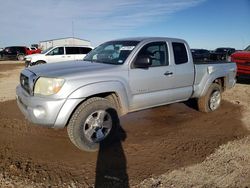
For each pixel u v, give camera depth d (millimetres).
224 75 7180
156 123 6223
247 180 3820
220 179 3822
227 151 4746
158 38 5688
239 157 4523
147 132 5613
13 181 3592
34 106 4273
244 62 11406
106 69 4734
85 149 4496
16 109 7125
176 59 5910
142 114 6906
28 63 20094
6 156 4316
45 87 4242
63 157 4355
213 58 8828
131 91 5027
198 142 5129
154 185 3619
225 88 7488
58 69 4641
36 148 4668
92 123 4527
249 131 5832
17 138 5086
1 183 3531
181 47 6086
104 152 4590
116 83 4719
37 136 5207
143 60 4977
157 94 5516
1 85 11680
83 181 3672
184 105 7816
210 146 4949
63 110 4211
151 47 5453
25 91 4621
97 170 3973
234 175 3939
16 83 12398
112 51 5488
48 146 4762
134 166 4129
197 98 6953
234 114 7113
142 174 3896
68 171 3920
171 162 4289
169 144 5004
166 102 5844
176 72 5828
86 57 5910
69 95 4227
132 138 5250
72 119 4363
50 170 3926
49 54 19891
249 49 12633
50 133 5363
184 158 4441
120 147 4805
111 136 4801
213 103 7164
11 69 20797
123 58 5098
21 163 4094
